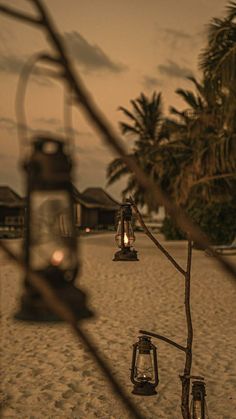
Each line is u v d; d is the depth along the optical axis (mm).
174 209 604
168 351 7465
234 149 21578
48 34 507
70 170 747
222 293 12453
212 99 18688
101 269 16406
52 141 585
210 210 25734
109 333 8484
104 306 10789
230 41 17891
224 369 6621
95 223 55625
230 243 25578
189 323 2547
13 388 6008
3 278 14508
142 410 5203
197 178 26438
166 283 13922
